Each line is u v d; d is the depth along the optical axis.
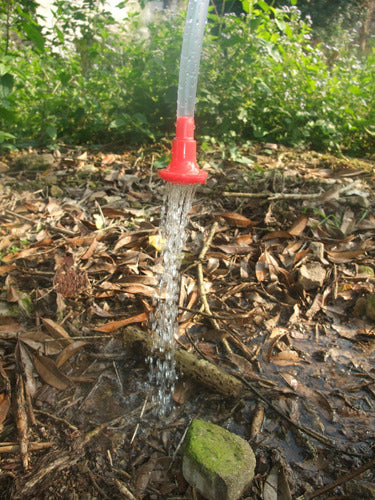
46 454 1.53
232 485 1.33
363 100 4.23
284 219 2.85
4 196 3.05
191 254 2.51
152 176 3.37
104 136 4.20
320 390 1.80
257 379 1.83
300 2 8.54
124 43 4.62
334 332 2.12
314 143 4.18
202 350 1.97
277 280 2.39
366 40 9.30
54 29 4.33
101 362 1.89
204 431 1.49
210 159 3.61
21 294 2.11
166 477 1.47
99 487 1.43
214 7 3.88
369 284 2.38
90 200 3.05
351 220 2.81
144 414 1.68
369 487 1.41
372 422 1.67
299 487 1.45
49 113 4.09
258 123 4.23
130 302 2.18
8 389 1.71
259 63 3.98
